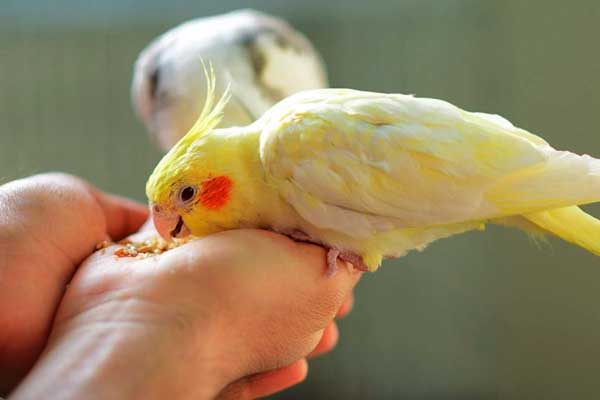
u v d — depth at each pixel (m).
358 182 0.40
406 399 0.73
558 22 0.64
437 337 0.72
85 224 0.43
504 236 0.68
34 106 0.73
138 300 0.37
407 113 0.40
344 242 0.41
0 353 0.39
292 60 0.52
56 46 0.73
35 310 0.40
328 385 0.74
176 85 0.51
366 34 0.71
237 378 0.40
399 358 0.73
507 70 0.66
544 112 0.65
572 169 0.40
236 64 0.51
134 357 0.35
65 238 0.42
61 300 0.40
